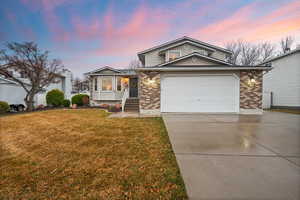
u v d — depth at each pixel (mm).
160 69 8227
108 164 2594
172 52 12500
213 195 1715
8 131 4902
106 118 7293
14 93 13734
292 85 12000
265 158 2670
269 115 7852
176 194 1810
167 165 2541
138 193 1837
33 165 2584
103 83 14273
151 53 13320
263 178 2031
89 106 13438
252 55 24594
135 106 10828
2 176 2238
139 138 4066
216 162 2529
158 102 8469
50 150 3262
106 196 1792
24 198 1787
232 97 8367
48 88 17812
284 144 3389
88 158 2840
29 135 4422
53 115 8383
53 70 13320
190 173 2184
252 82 8195
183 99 8539
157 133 4551
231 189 1809
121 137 4168
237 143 3477
